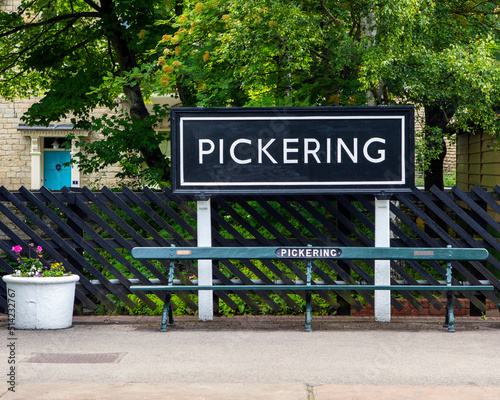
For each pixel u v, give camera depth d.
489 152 13.99
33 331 7.14
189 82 10.96
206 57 9.84
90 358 5.90
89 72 15.29
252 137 7.55
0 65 16.61
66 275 7.48
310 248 7.14
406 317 7.88
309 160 7.55
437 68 9.47
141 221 8.01
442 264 9.88
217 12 9.87
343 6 9.84
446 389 4.90
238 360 5.82
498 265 7.90
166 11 13.41
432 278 7.98
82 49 16.67
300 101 10.48
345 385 5.02
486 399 4.64
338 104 10.29
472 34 11.05
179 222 8.02
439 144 10.95
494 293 8.16
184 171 7.56
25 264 7.54
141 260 8.09
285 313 8.25
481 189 7.86
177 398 4.67
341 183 7.53
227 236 9.70
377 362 5.75
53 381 5.15
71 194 7.98
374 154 7.52
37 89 18.48
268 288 7.20
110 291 8.07
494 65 9.49
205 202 7.62
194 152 7.55
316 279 8.71
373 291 8.46
